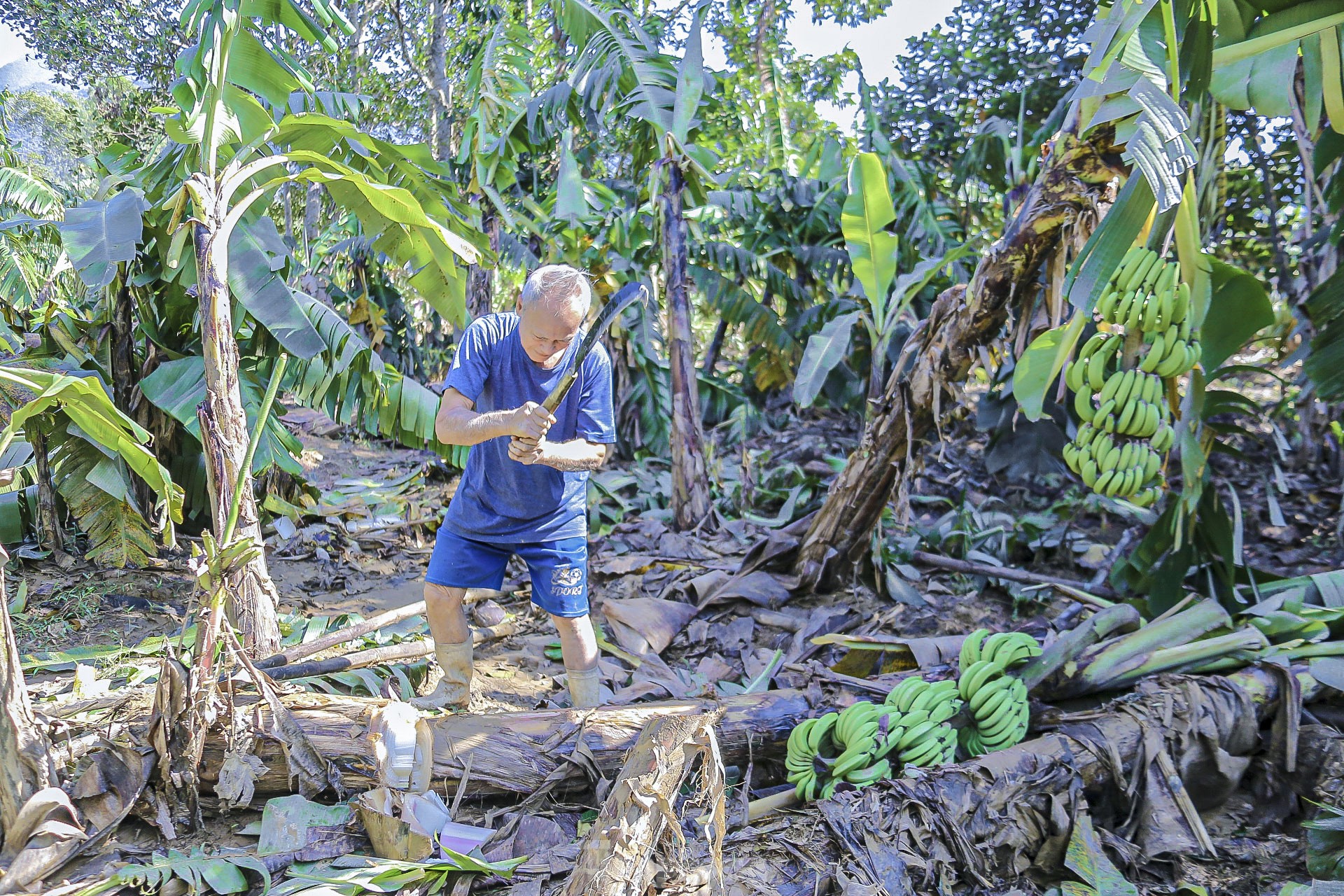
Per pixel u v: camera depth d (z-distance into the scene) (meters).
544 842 2.16
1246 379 9.66
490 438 2.18
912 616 4.14
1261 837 2.45
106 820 2.02
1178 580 3.68
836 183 9.16
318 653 3.14
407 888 1.94
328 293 9.20
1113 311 2.98
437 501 5.97
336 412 4.73
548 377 2.35
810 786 2.37
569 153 6.37
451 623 2.59
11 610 3.63
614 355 7.85
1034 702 2.72
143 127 20.92
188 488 4.61
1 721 1.91
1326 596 3.42
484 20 10.49
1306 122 3.13
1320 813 2.45
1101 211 3.28
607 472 6.83
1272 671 2.73
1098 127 3.19
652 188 5.45
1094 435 3.13
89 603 3.78
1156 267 2.89
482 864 1.98
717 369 11.46
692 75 5.30
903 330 8.56
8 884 1.80
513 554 2.59
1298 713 2.60
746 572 4.45
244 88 3.64
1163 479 3.60
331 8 3.46
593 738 2.39
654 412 7.90
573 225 6.38
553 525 2.51
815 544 4.34
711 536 5.37
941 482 6.68
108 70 21.38
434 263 4.23
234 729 2.16
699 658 3.71
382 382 4.80
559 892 1.86
